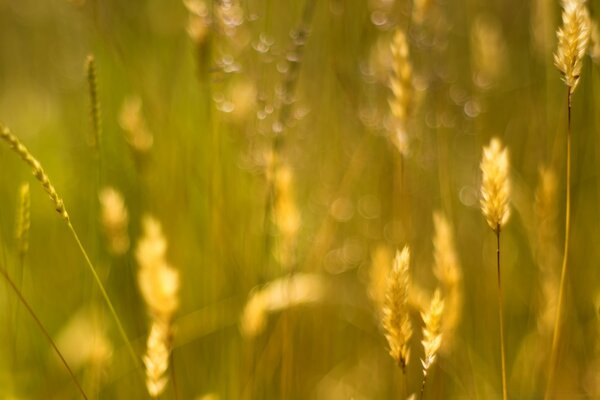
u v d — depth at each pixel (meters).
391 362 0.82
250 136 0.81
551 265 0.76
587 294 0.83
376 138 0.86
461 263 0.86
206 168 0.86
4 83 1.41
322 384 0.83
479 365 0.81
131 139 0.78
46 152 1.09
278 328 0.79
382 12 0.83
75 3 0.87
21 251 0.70
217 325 0.81
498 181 0.62
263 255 0.77
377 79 0.83
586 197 0.84
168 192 0.86
